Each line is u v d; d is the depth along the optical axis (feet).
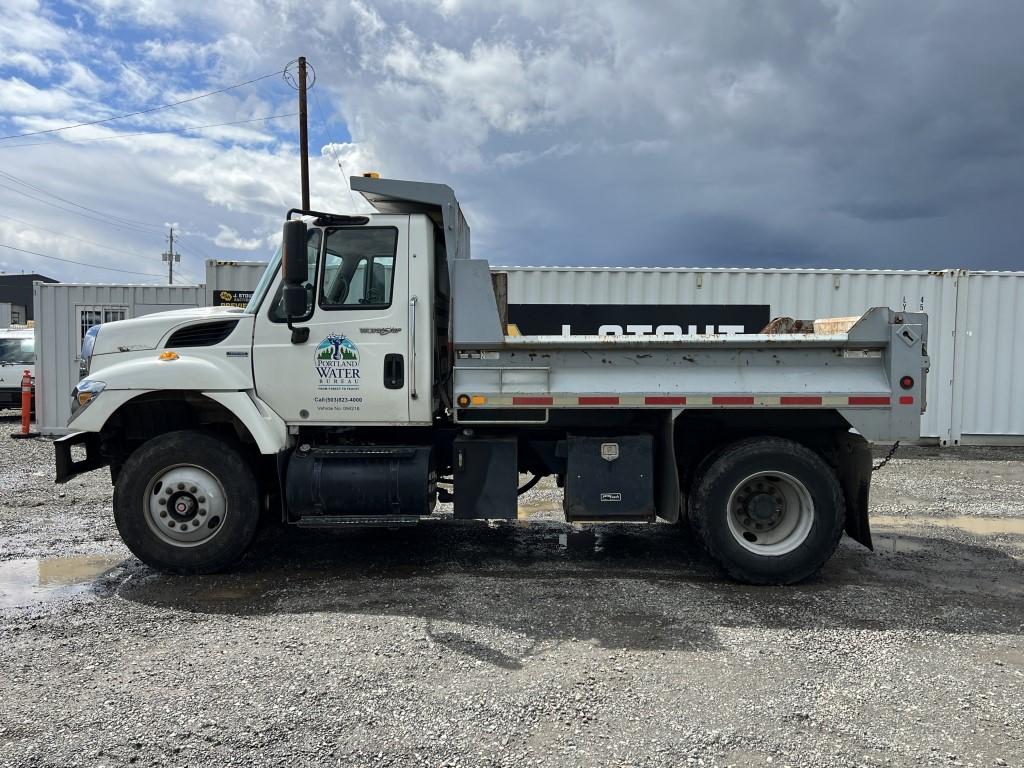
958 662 12.39
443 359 18.90
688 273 39.09
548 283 39.01
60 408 44.96
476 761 9.14
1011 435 40.01
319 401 17.40
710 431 18.34
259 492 17.34
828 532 16.69
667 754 9.35
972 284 39.55
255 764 9.04
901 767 9.12
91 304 45.55
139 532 17.08
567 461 17.70
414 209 18.40
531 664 12.07
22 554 19.24
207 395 17.06
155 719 10.12
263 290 17.57
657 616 14.49
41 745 9.45
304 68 68.49
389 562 18.74
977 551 20.12
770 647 12.93
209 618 14.37
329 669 11.77
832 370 17.03
